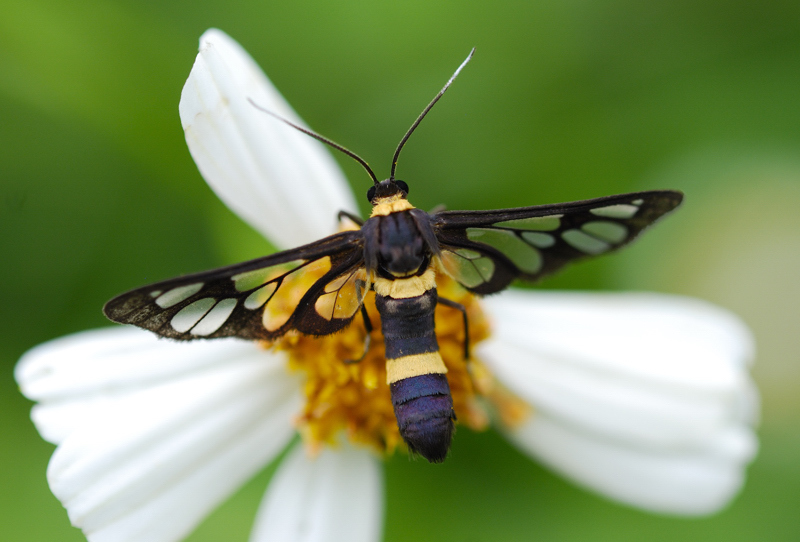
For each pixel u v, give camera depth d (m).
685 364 0.14
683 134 0.15
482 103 0.15
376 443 0.14
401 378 0.13
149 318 0.13
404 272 0.13
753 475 0.15
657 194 0.13
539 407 0.14
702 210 0.16
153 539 0.13
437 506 0.15
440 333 0.14
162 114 0.15
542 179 0.15
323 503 0.14
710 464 0.14
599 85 0.15
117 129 0.15
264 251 0.15
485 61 0.15
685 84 0.15
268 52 0.15
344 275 0.13
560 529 0.15
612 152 0.15
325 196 0.14
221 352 0.14
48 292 0.15
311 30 0.15
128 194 0.15
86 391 0.14
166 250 0.15
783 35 0.15
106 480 0.13
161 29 0.15
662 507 0.14
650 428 0.14
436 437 0.13
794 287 0.16
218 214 0.15
